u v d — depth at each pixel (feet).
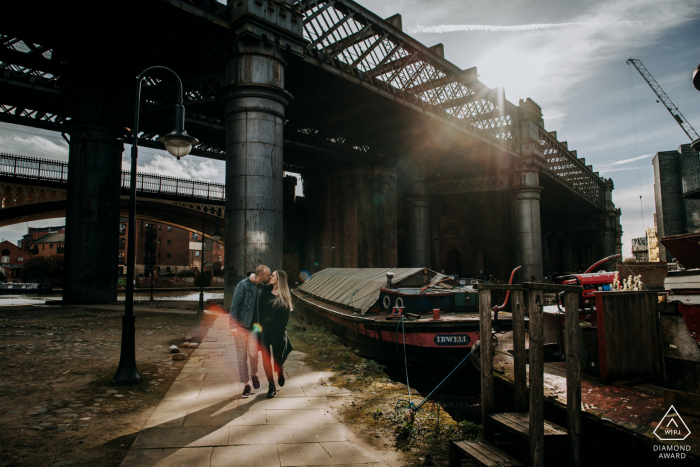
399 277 36.14
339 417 15.16
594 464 10.98
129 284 19.26
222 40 52.85
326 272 57.00
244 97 50.57
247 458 11.32
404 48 83.30
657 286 21.39
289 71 67.67
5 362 22.48
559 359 18.52
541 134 134.10
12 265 251.39
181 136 20.63
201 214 126.93
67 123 66.13
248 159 49.80
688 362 9.42
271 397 17.33
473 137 103.96
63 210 113.29
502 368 17.07
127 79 67.92
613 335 13.93
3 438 12.21
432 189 139.23
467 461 12.43
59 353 25.17
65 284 64.08
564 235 234.79
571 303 10.18
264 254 49.42
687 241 12.19
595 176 202.90
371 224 120.16
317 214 135.33
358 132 99.66
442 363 28.04
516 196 124.16
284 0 55.06
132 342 19.22
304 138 98.22
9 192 98.53
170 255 221.05
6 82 67.10
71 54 64.23
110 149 66.74
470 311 32.76
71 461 10.84
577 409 10.09
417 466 11.42
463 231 165.48
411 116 89.76
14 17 58.70
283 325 18.15
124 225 207.00
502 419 11.50
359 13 70.85
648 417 10.69
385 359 31.01
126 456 11.18
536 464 9.70
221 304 69.67
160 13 48.37
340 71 67.51
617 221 239.30
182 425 13.79
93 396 16.79
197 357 25.20
